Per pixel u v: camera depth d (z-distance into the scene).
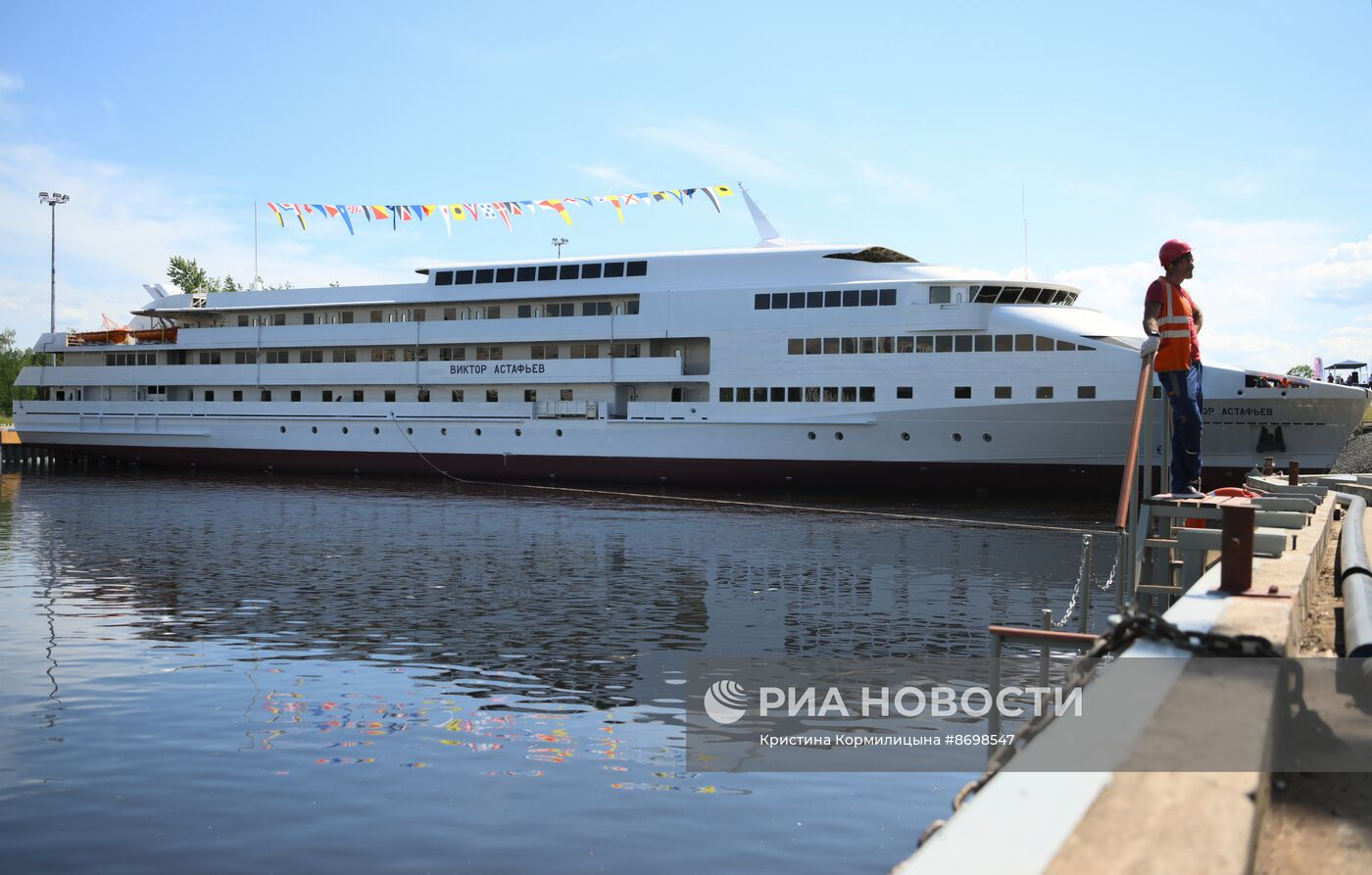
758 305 51.34
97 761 12.70
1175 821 2.51
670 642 19.41
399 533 35.66
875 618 21.73
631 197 54.25
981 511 41.78
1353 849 3.13
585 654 18.39
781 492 50.31
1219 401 44.22
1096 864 2.30
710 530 36.38
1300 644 5.34
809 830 10.66
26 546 32.44
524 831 10.66
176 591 24.59
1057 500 46.28
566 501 47.03
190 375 65.81
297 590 24.75
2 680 16.44
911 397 48.06
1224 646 3.83
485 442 58.12
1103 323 46.66
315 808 11.24
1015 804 2.67
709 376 52.44
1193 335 10.61
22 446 73.69
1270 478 18.58
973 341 46.91
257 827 10.77
